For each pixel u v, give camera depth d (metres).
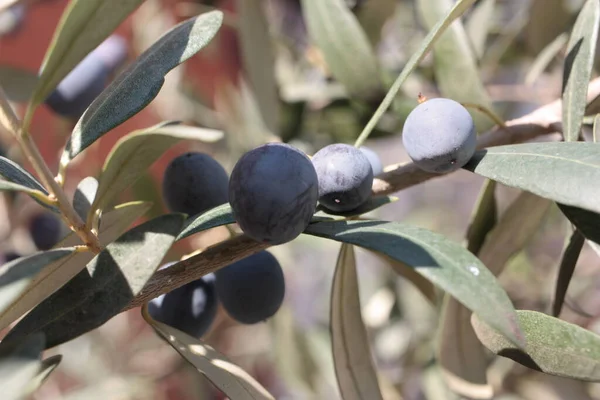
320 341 0.46
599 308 0.45
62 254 0.18
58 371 0.50
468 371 0.25
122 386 0.48
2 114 0.20
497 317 0.18
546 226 0.46
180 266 0.21
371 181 0.21
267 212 0.19
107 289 0.19
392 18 0.42
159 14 0.42
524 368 0.39
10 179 0.20
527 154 0.20
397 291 0.45
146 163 0.21
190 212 0.23
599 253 0.20
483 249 0.26
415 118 0.21
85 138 0.20
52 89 0.20
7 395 0.17
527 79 0.32
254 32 0.34
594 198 0.19
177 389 0.48
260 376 0.55
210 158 0.23
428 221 0.58
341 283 0.24
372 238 0.19
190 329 0.24
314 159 0.21
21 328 0.19
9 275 0.18
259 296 0.23
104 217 0.23
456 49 0.28
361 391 0.24
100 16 0.20
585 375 0.19
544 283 0.46
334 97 0.38
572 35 0.22
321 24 0.30
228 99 0.44
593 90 0.24
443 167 0.21
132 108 0.20
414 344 0.45
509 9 0.43
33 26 0.40
